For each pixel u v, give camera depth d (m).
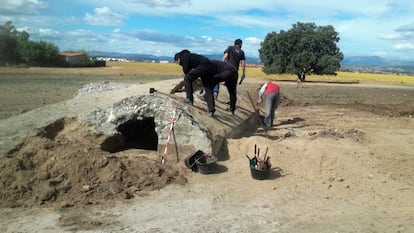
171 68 96.19
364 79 80.12
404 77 93.25
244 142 10.51
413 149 10.70
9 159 8.37
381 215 7.20
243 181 8.89
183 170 9.33
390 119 17.00
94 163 8.65
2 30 91.56
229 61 12.57
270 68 70.19
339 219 7.00
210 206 7.54
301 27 71.00
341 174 9.04
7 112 18.39
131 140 12.00
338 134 12.43
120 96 12.66
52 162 8.59
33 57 90.00
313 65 69.56
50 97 26.30
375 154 10.06
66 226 6.64
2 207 7.30
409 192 8.18
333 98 30.39
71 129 10.59
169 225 6.72
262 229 6.58
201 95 12.95
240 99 15.47
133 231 6.48
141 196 8.02
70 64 95.50
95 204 7.58
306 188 8.51
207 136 9.78
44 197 7.61
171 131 9.88
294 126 14.64
